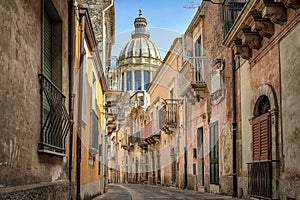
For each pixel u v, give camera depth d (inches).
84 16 332.5
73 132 281.0
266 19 341.4
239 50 402.6
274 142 338.3
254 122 387.9
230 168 469.1
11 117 150.6
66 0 263.6
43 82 195.3
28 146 173.0
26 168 169.9
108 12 645.3
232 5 449.4
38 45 190.1
